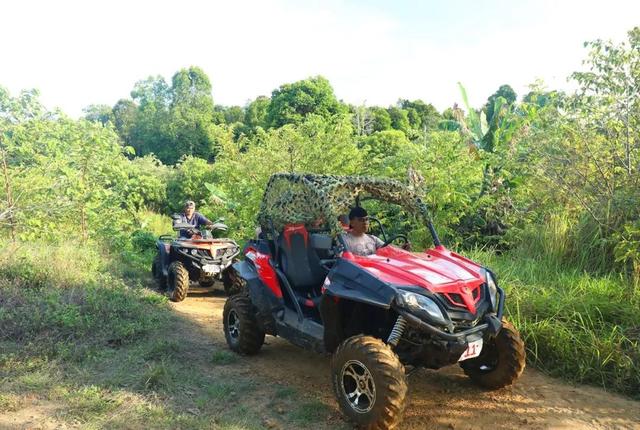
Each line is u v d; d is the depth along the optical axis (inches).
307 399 183.8
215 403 178.2
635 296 236.4
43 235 398.3
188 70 2425.0
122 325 241.6
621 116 279.0
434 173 365.1
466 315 164.6
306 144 444.1
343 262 179.0
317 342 189.9
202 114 1994.3
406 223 363.9
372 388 155.6
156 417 162.9
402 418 170.4
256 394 187.6
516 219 366.0
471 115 616.4
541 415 174.6
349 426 163.5
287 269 213.0
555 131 309.0
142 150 2089.1
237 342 224.8
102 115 2738.7
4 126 408.5
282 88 1529.3
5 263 300.5
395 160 404.8
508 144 440.1
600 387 196.7
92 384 185.0
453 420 170.7
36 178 403.9
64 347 211.0
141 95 2613.2
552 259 292.5
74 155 444.1
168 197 806.5
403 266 175.6
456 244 355.3
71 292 268.7
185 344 237.6
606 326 218.5
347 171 438.3
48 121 438.3
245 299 229.3
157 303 298.8
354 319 181.9
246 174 469.7
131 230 536.7
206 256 355.3
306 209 207.5
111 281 308.7
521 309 233.8
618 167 280.4
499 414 175.2
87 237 438.3
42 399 172.2
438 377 205.5
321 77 1515.7
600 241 269.7
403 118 1705.2
